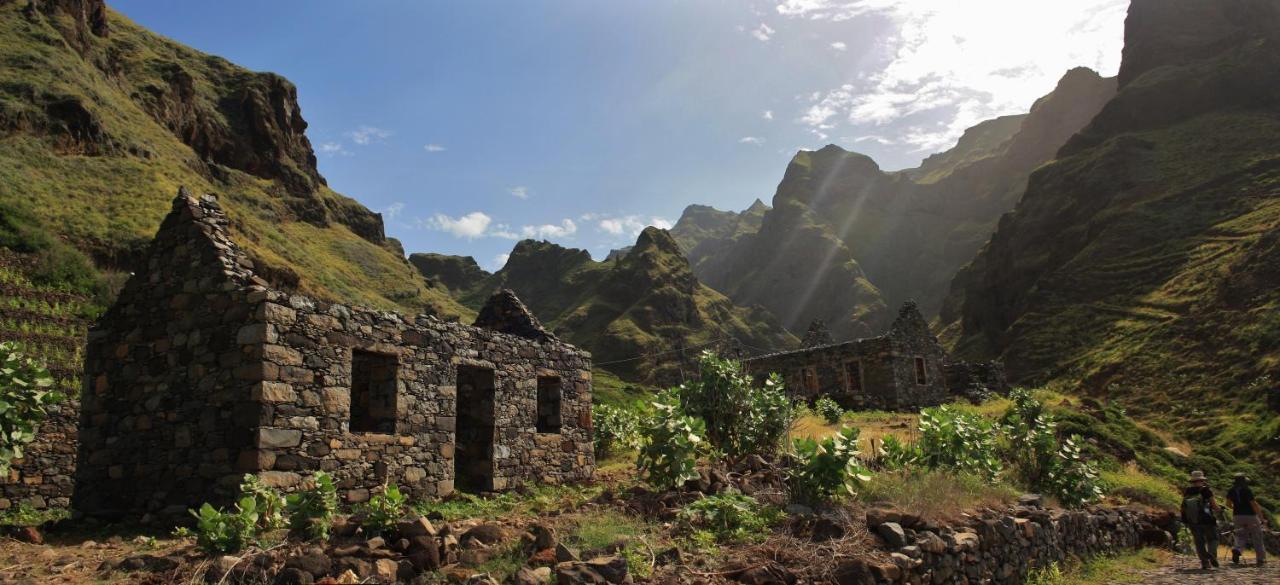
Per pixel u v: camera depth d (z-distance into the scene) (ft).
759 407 36.94
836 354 103.35
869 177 631.56
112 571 19.43
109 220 130.82
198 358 29.07
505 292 48.73
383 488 26.48
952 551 25.79
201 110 264.31
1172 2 306.76
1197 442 109.60
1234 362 129.29
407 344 33.65
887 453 39.29
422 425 33.65
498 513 30.53
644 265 363.15
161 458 29.07
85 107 165.78
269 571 18.03
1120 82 317.22
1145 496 53.47
